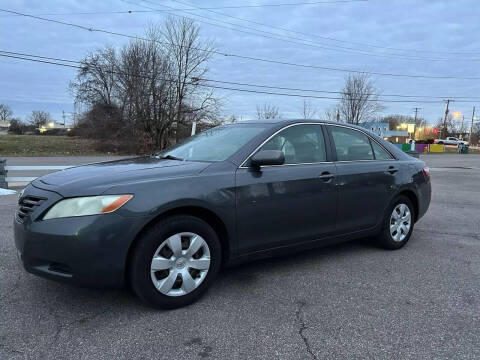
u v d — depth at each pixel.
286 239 3.83
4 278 3.74
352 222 4.38
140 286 3.02
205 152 3.90
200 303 3.33
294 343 2.73
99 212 2.85
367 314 3.18
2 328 2.85
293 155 3.97
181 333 2.83
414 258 4.63
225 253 3.53
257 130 3.97
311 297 3.49
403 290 3.68
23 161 20.59
